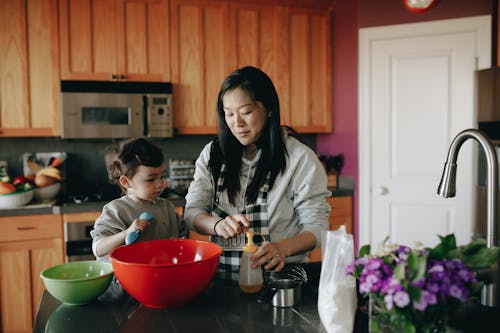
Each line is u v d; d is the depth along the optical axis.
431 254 0.77
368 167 3.36
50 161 3.09
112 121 2.98
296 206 1.47
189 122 3.17
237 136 1.38
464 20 3.09
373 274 0.73
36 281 2.68
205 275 1.01
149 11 3.04
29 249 2.66
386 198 3.33
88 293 1.04
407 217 3.29
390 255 0.75
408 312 0.70
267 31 3.29
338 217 3.33
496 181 0.96
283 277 1.21
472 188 2.92
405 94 3.26
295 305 1.05
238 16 3.22
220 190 1.48
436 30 3.15
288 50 3.35
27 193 2.72
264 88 1.35
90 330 0.91
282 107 3.36
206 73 3.18
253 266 1.14
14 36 2.82
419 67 3.21
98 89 2.93
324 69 3.47
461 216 3.14
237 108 1.33
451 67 3.14
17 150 3.17
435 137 3.20
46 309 1.04
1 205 2.64
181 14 3.10
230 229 1.24
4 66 2.81
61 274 1.16
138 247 1.15
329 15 3.44
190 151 3.52
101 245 1.30
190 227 1.46
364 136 3.36
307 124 3.44
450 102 3.15
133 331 0.91
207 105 3.19
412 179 3.27
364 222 3.38
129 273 0.96
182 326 0.93
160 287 0.97
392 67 3.29
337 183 3.53
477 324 0.91
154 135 3.05
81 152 3.30
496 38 3.04
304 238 1.28
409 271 0.70
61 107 2.88
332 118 3.53
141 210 1.49
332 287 0.88
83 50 2.93
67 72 2.91
